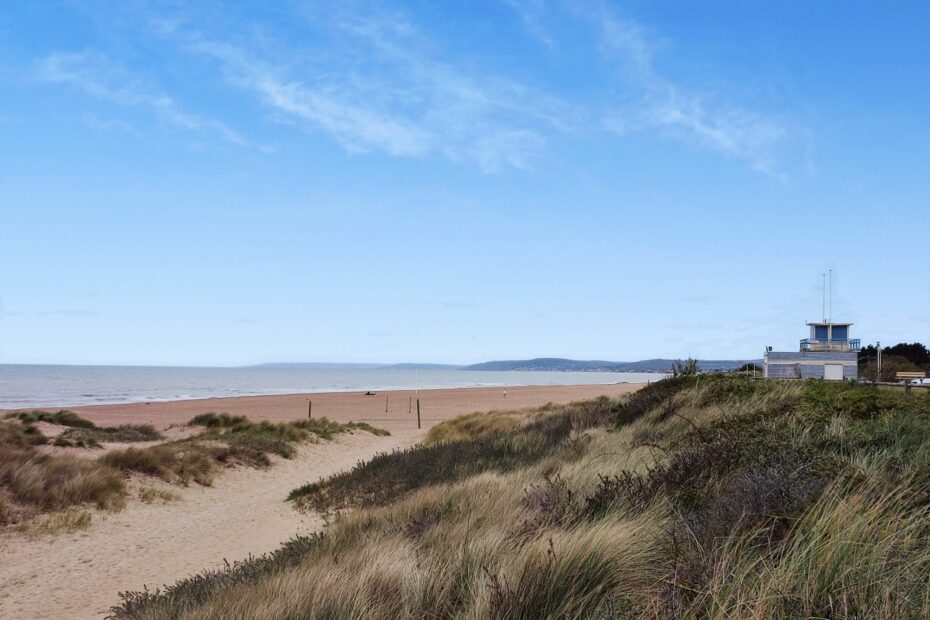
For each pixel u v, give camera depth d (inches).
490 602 166.1
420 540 280.5
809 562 147.0
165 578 385.4
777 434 294.2
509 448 627.5
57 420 1138.0
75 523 496.7
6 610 332.8
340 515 484.7
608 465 372.2
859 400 399.9
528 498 315.9
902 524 166.7
